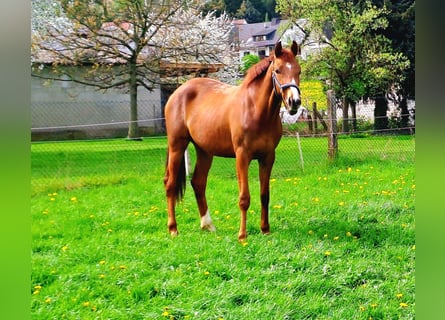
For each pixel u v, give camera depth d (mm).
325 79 20328
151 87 18188
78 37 17016
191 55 18094
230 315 3326
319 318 3344
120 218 5605
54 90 19500
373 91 20016
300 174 8516
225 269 4066
